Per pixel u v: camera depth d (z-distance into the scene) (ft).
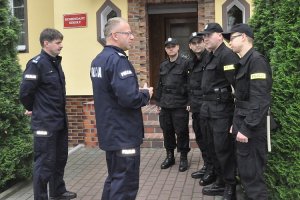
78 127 30.66
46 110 16.12
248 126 13.19
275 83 14.71
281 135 14.60
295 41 14.40
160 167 21.98
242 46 13.78
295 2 14.32
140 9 29.55
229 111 16.10
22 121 19.98
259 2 16.20
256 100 13.08
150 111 27.73
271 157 14.90
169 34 32.42
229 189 16.31
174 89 20.90
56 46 16.12
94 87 13.15
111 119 12.89
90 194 18.20
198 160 23.18
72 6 30.14
